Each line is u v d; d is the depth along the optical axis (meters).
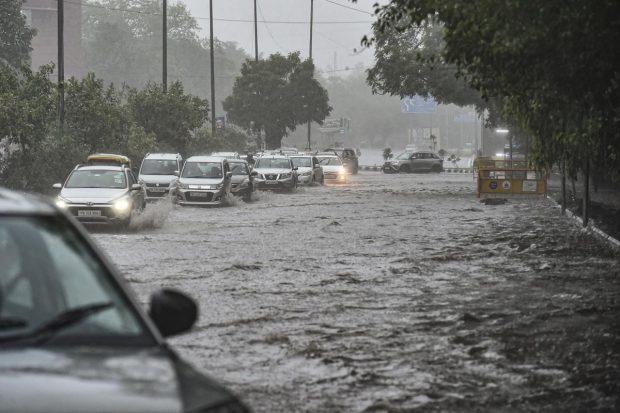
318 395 18.48
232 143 159.25
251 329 24.88
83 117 82.88
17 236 9.40
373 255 42.50
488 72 29.98
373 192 100.69
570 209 68.44
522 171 84.81
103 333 8.84
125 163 76.25
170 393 7.65
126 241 47.56
